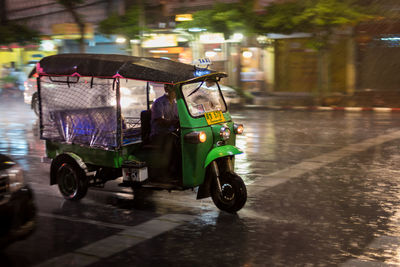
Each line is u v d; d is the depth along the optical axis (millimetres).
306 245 5008
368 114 16875
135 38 24984
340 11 18984
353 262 4551
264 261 4598
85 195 6824
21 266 4547
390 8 20672
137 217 6023
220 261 4605
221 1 24203
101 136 6555
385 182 7645
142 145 6598
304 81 25625
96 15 29000
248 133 12938
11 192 4492
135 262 4602
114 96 6363
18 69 30547
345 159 9406
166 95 6426
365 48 23203
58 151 7164
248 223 5742
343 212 6145
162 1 26703
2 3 31156
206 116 6262
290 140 11711
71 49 30812
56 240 5219
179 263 4566
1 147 11383
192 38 25781
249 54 26500
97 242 5145
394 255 4723
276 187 7430
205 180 6227
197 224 5723
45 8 30562
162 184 6438
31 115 18094
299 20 19312
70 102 6863
